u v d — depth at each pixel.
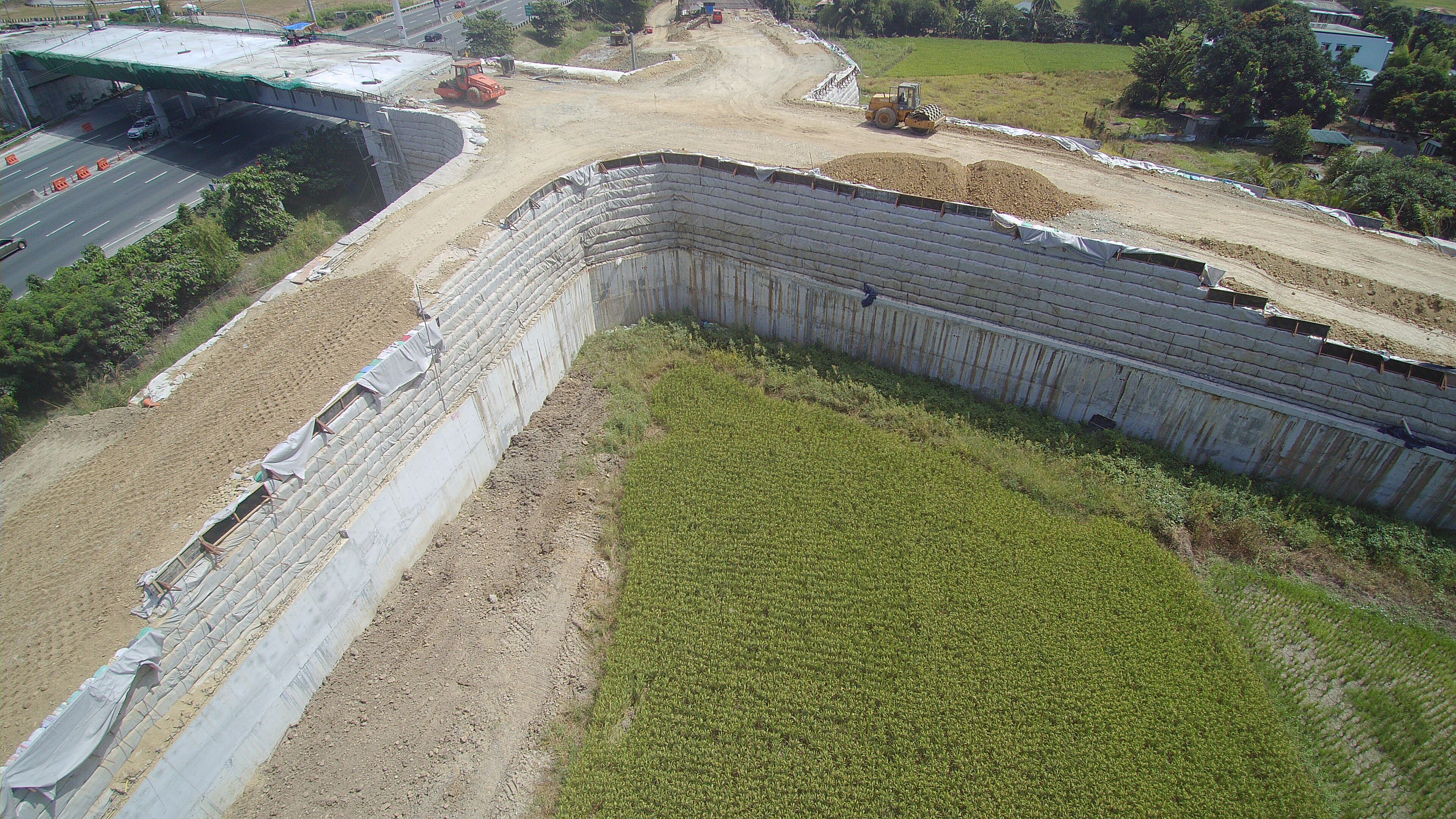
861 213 30.97
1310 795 18.98
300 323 25.64
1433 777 19.64
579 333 35.00
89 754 15.73
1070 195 32.81
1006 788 19.17
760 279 35.06
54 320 30.67
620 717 21.11
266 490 19.42
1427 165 41.09
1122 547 25.38
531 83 47.06
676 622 23.25
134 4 81.88
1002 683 21.42
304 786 20.08
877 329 33.19
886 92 62.88
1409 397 24.34
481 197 32.62
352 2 91.94
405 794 19.92
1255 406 26.70
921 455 29.02
